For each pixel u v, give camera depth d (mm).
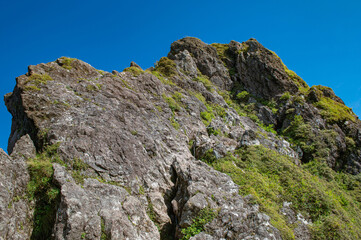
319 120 31484
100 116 17219
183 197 14719
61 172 12891
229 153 20266
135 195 14422
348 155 29641
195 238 12445
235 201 14562
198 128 23484
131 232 11938
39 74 18719
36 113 16000
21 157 13680
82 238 10914
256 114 33438
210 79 36938
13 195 11828
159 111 22234
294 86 36438
